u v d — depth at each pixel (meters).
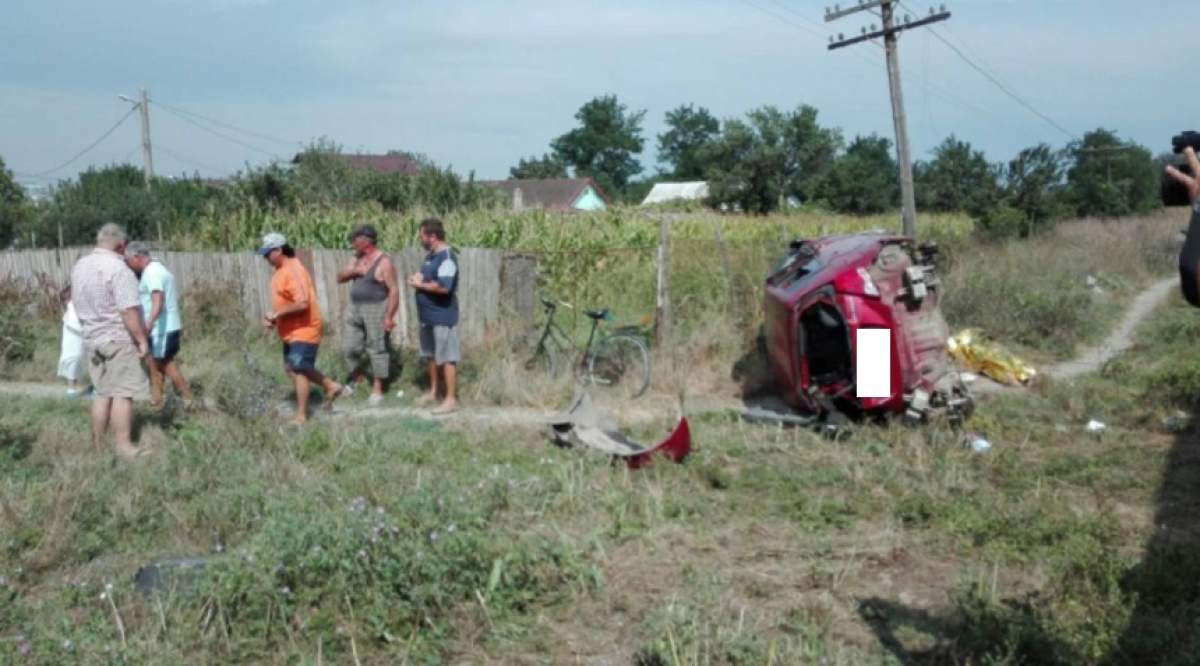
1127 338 16.30
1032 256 23.53
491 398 11.50
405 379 12.26
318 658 5.10
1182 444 9.13
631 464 8.41
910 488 7.78
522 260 13.64
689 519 7.19
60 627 5.34
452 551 5.82
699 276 15.28
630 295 15.19
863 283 9.46
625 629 5.51
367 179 28.36
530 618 5.64
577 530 6.87
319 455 8.79
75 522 6.83
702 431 9.77
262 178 26.98
